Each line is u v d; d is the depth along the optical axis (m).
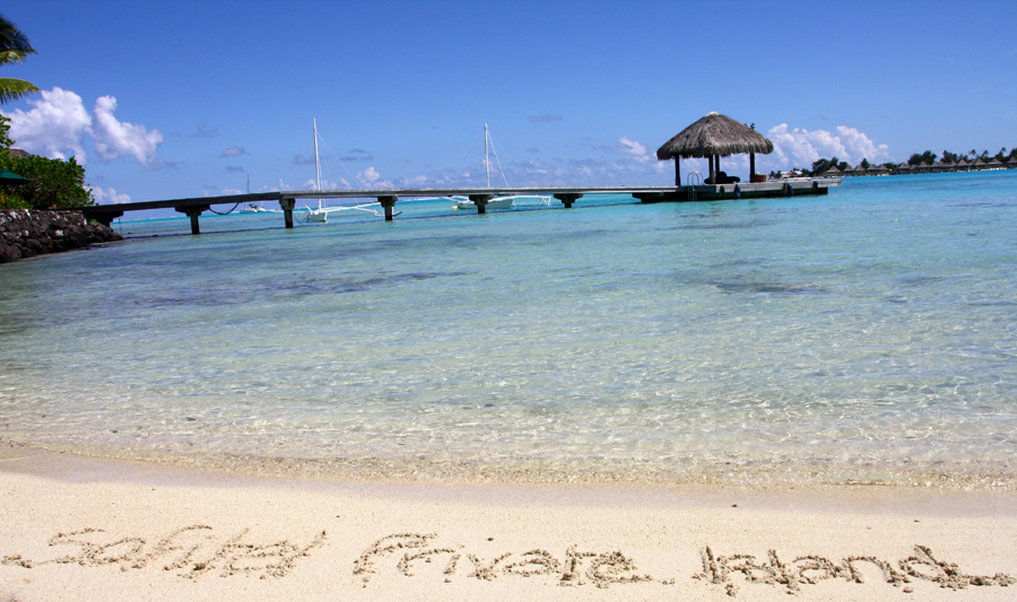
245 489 4.21
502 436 5.02
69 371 7.66
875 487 3.92
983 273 11.22
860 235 18.98
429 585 3.02
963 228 19.23
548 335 8.34
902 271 11.94
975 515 3.51
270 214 118.69
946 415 5.04
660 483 4.09
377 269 16.91
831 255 14.80
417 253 20.98
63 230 31.69
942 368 6.21
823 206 36.66
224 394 6.45
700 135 47.56
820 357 6.77
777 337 7.68
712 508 3.71
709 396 5.74
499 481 4.21
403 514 3.77
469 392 6.16
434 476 4.34
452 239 26.52
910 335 7.46
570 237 24.45
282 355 7.96
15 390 6.91
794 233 21.02
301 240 31.20
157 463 4.75
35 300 14.12
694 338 7.83
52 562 3.32
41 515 3.87
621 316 9.31
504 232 29.30
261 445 5.04
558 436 4.97
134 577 3.16
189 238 37.88
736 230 23.70
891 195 47.00
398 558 3.27
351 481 4.30
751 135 48.69
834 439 4.68
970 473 4.05
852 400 5.46
